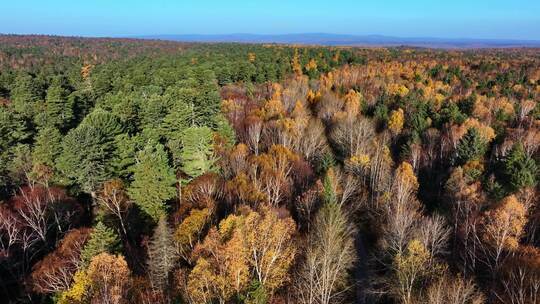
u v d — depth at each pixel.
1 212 37.84
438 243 39.41
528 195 42.72
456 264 39.16
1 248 37.91
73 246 35.94
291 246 36.91
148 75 102.19
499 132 72.06
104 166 47.97
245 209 39.97
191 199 45.09
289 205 49.62
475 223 39.47
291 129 67.38
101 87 89.19
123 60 150.50
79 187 48.09
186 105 63.62
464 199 46.25
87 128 46.66
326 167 56.44
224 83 107.19
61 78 94.25
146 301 30.27
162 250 33.56
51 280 32.59
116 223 41.84
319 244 35.88
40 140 50.06
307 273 33.00
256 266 32.22
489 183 48.00
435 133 70.56
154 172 43.88
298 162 57.19
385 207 45.72
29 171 49.97
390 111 85.44
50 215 41.56
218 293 30.28
